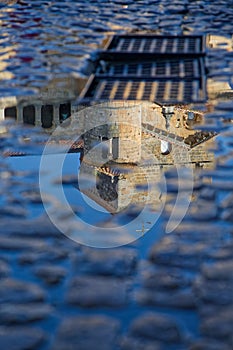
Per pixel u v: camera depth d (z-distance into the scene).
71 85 38.25
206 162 28.30
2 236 21.73
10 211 23.53
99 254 20.75
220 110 34.69
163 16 62.09
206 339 16.94
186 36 52.16
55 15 61.06
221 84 39.06
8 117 33.28
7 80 39.41
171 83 39.06
